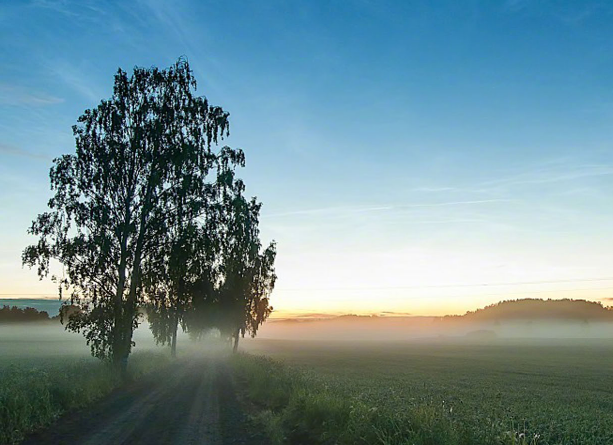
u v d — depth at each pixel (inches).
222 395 896.3
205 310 2645.2
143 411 689.6
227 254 1593.3
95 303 1192.8
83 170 1215.6
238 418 634.8
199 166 1285.7
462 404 964.6
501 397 1259.8
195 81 1347.2
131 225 1223.5
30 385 705.0
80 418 619.8
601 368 2618.1
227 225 1344.7
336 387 884.6
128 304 1201.4
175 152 1224.8
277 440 480.7
